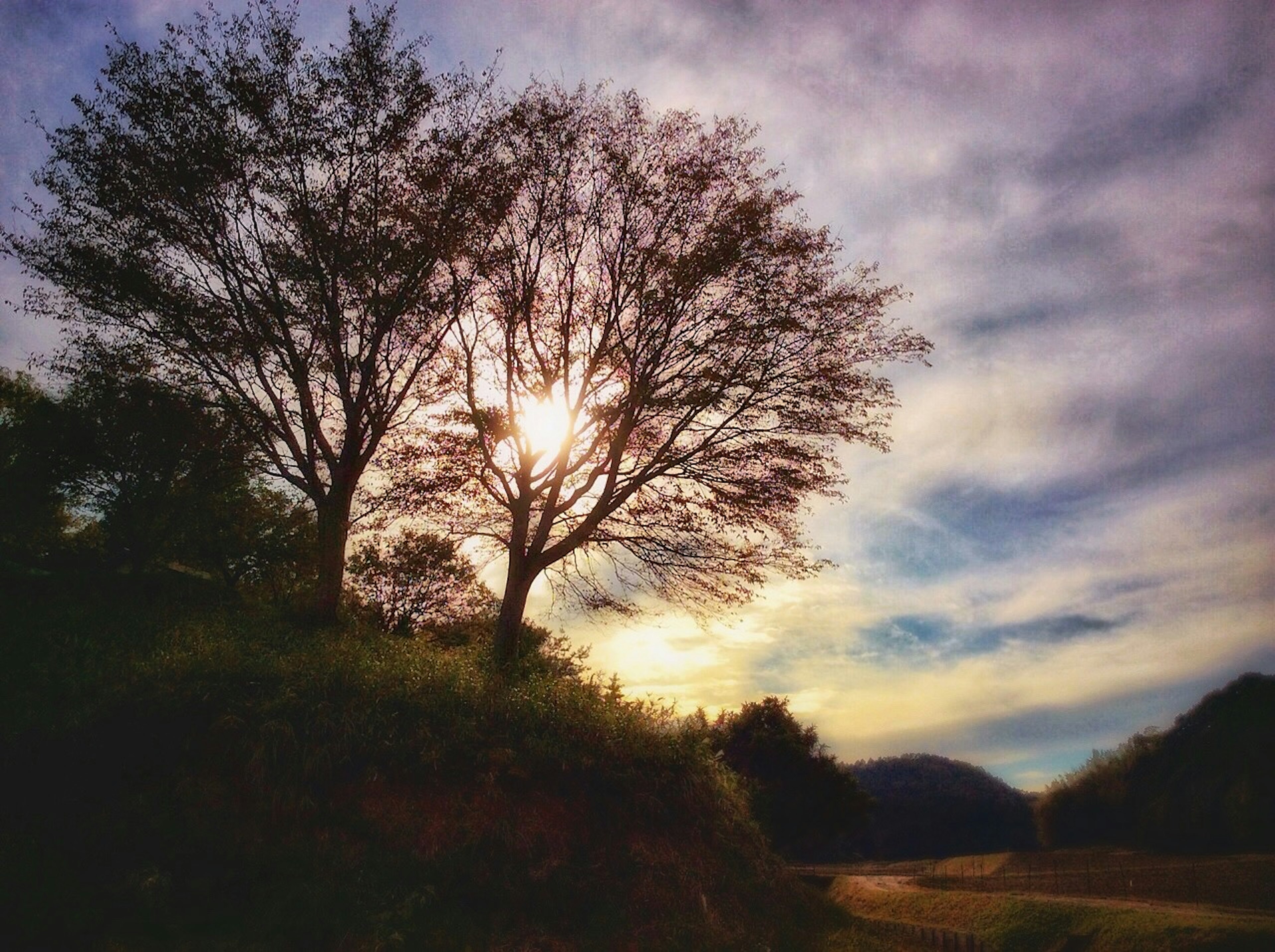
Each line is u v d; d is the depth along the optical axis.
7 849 7.86
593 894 10.40
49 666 11.57
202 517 22.73
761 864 13.90
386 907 8.77
